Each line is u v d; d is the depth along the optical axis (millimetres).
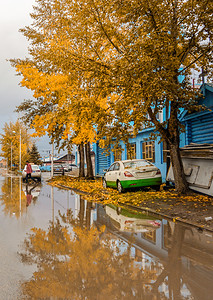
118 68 9125
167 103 9984
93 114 10922
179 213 8117
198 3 9289
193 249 5098
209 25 9578
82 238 5871
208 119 13188
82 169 26078
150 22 9688
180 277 3826
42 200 12523
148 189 13500
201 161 11211
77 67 10719
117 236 6039
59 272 4035
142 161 13469
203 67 11547
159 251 4969
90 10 9883
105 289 3482
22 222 7609
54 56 11047
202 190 10492
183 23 10039
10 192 16359
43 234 6246
